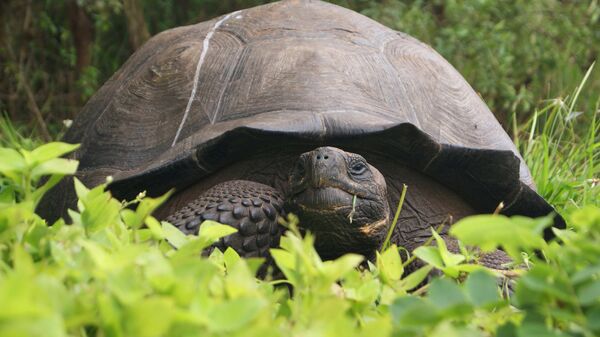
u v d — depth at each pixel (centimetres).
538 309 267
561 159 815
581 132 1140
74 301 232
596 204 717
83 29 1310
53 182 304
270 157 536
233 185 519
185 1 1369
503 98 1262
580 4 1342
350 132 514
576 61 1312
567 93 1251
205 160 522
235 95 558
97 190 316
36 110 1213
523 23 1286
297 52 577
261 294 283
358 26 627
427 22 1252
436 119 570
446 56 1230
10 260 291
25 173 292
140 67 650
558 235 327
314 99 538
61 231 305
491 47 1228
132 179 532
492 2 1256
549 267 262
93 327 242
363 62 580
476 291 277
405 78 584
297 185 499
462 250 408
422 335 260
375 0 1282
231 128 516
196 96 573
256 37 604
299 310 273
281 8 636
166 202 561
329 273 280
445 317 258
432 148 524
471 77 1240
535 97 1291
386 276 349
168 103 586
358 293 315
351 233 507
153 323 211
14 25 1317
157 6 1364
